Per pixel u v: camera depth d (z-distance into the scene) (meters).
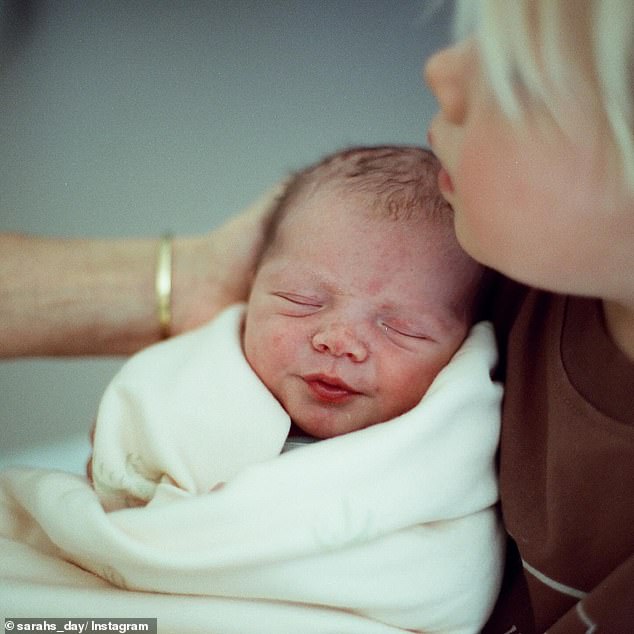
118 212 1.87
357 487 0.82
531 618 0.86
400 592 0.81
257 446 0.93
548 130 0.61
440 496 0.84
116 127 2.03
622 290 0.67
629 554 0.74
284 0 2.27
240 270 1.17
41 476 0.91
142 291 1.18
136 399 0.95
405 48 2.12
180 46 2.18
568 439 0.74
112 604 0.80
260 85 2.08
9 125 2.02
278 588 0.80
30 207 1.87
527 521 0.81
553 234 0.64
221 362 0.97
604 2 0.55
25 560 0.86
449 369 0.89
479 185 0.66
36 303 1.16
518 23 0.59
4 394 1.67
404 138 1.91
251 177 1.92
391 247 0.95
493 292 1.02
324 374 0.93
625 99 0.57
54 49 2.18
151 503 0.90
